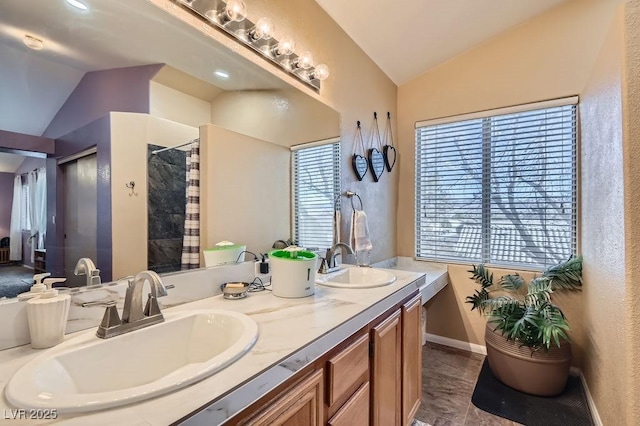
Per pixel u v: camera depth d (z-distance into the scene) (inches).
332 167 83.7
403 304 61.2
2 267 32.4
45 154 36.6
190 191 51.1
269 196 65.7
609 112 62.4
